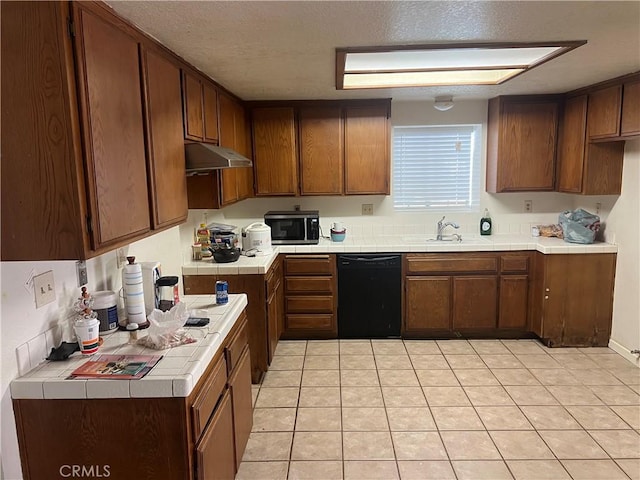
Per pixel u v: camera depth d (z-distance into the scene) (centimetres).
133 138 180
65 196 143
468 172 447
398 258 401
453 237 432
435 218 448
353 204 449
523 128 406
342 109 410
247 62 257
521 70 300
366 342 408
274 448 254
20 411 154
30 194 143
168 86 220
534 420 277
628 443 253
